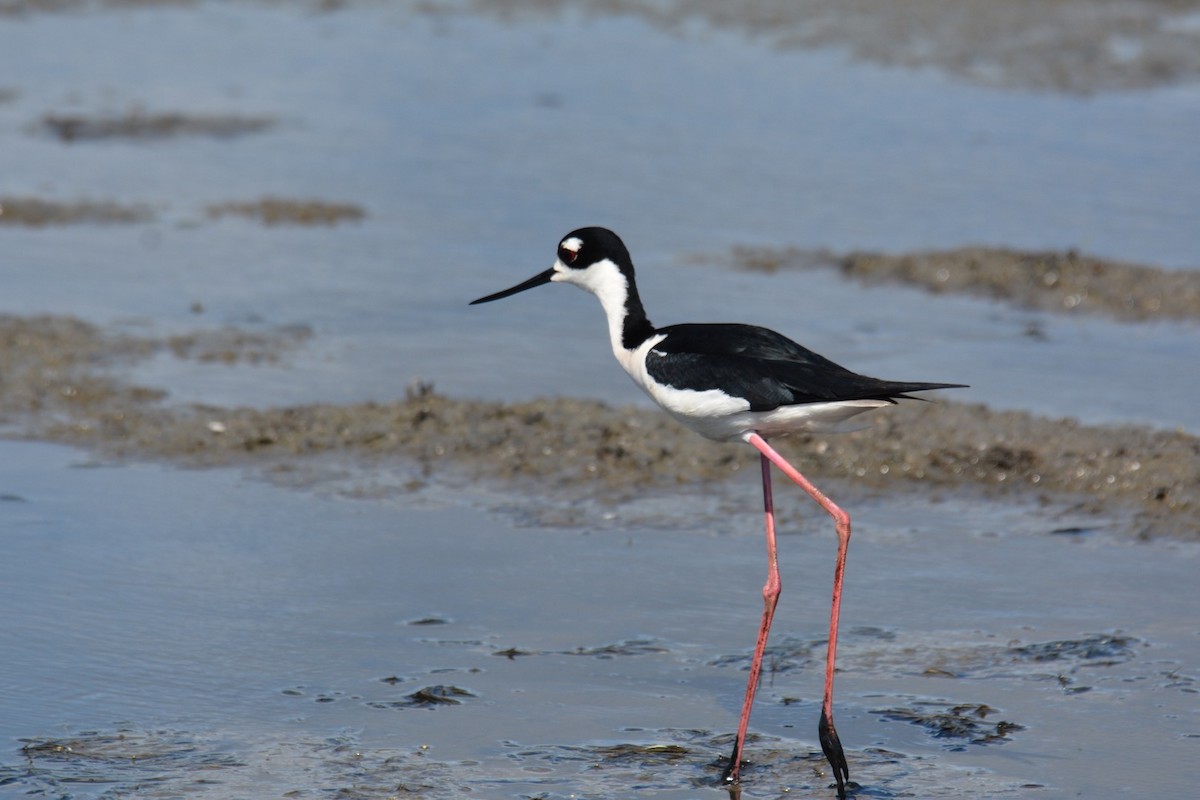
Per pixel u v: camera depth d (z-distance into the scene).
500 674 8.58
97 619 9.09
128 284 15.62
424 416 12.38
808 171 19.59
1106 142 20.70
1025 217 17.73
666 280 15.71
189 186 18.89
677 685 8.51
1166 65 24.56
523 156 20.20
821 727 7.52
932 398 12.87
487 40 26.50
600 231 8.90
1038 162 19.88
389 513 10.79
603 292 8.91
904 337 14.38
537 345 14.35
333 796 7.30
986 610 9.38
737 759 7.60
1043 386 13.18
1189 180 19.09
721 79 23.94
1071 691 8.38
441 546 10.27
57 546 10.07
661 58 25.22
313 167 19.72
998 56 25.06
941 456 11.73
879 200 18.45
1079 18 27.34
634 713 8.19
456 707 8.20
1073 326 14.86
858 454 11.77
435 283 15.89
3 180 18.72
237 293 15.48
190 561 9.92
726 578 9.86
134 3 28.95
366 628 9.08
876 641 9.00
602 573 9.90
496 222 17.73
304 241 17.12
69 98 22.39
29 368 13.25
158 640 8.86
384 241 17.16
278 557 10.03
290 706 8.19
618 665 8.71
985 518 10.81
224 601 9.38
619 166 19.80
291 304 15.20
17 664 8.52
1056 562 10.07
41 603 9.26
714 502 11.10
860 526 10.69
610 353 14.21
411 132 21.31
